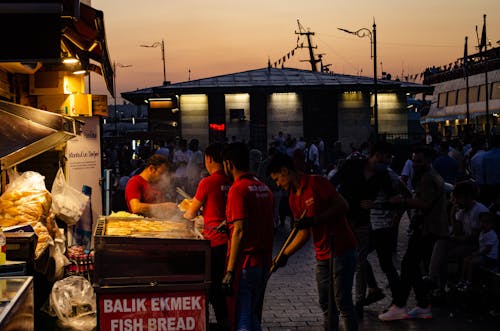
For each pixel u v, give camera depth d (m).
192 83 37.47
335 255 6.15
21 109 6.51
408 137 36.84
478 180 12.57
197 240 5.50
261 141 37.19
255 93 36.94
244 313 5.64
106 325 5.39
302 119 37.19
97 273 5.37
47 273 6.88
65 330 6.30
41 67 9.29
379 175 7.78
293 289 9.26
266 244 5.80
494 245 8.02
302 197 6.04
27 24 5.39
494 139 12.48
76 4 5.71
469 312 8.00
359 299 7.78
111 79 8.92
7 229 6.37
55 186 8.25
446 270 8.30
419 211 7.94
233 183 6.21
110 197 10.95
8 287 4.89
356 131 37.44
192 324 5.48
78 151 9.81
